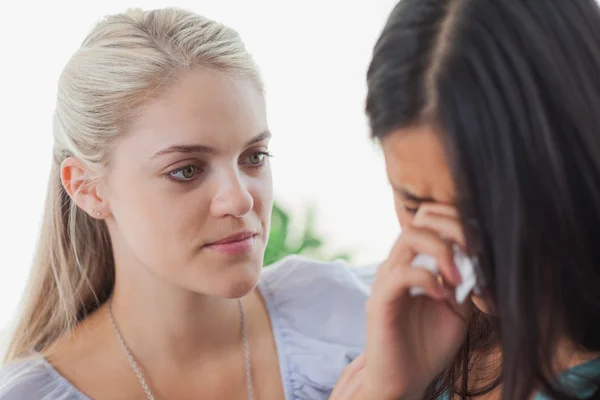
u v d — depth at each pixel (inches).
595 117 21.4
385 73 23.2
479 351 31.7
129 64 32.2
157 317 36.1
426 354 28.7
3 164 76.4
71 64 34.7
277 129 85.0
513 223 21.5
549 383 23.4
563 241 21.8
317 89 85.0
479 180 21.9
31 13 76.1
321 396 37.9
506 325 22.5
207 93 31.9
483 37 21.5
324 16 84.4
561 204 21.5
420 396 29.3
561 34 21.3
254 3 83.1
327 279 42.7
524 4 21.5
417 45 22.6
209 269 33.1
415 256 27.2
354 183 84.4
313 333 40.5
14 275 75.7
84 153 34.2
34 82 76.7
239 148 32.6
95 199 35.1
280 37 84.5
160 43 32.5
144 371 36.6
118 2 77.6
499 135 21.3
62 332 38.6
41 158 77.2
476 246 22.8
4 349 39.7
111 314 37.6
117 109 32.4
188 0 81.1
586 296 22.8
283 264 43.5
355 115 85.4
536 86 21.1
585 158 21.5
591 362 25.6
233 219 32.5
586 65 21.5
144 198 32.7
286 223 71.3
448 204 23.7
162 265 33.5
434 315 28.8
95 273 38.9
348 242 81.3
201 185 32.5
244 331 38.9
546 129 21.1
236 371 37.7
